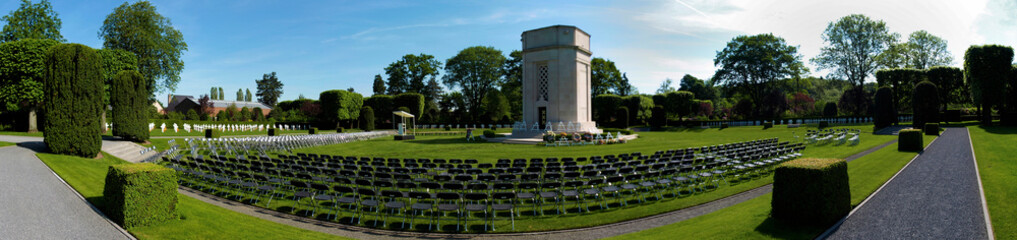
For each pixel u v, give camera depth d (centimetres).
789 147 1781
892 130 3092
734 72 5756
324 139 2816
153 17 3659
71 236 642
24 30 3111
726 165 1435
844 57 5034
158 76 3775
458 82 6631
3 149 1569
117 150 1961
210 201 1041
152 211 712
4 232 641
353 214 937
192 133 3619
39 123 3203
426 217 907
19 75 2566
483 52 6462
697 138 3316
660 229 764
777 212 719
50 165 1256
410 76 7038
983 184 952
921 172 1160
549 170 1238
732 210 866
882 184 1002
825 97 8519
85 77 1647
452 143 2948
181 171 1364
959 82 4000
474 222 867
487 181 1052
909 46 4878
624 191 1149
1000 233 625
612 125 5538
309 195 953
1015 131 2420
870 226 674
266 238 697
